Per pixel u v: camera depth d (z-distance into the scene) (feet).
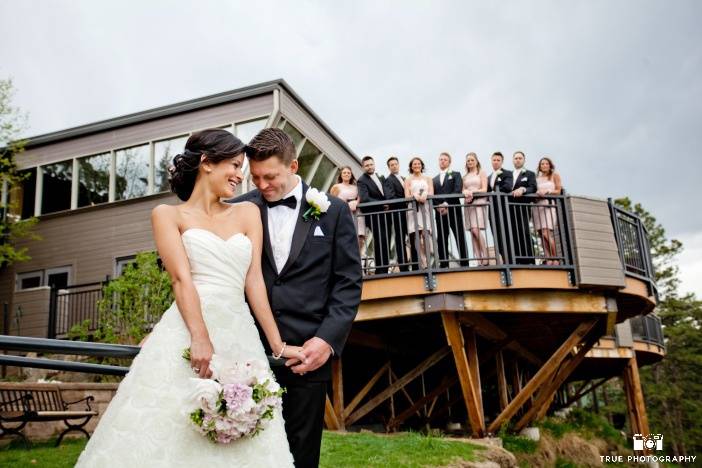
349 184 32.37
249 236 8.29
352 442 25.70
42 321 52.65
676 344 138.51
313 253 9.35
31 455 23.04
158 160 53.67
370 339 36.94
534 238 32.76
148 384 6.74
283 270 9.23
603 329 33.24
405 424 46.06
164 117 53.67
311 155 54.03
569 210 30.99
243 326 7.59
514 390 49.24
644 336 62.08
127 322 39.11
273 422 7.32
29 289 53.83
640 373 139.44
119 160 55.52
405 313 29.78
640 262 34.78
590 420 66.08
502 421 32.24
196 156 8.01
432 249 30.83
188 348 6.99
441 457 23.59
